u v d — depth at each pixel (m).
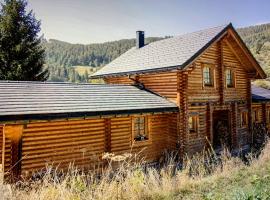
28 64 24.88
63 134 11.99
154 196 7.49
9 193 6.43
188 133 15.67
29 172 11.02
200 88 16.61
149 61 17.47
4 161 10.45
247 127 20.45
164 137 15.79
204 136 17.00
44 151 11.47
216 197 7.23
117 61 21.42
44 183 7.68
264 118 22.92
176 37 20.36
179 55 15.88
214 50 17.70
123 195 7.11
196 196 7.59
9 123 9.62
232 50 19.08
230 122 18.75
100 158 13.08
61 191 6.51
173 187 7.99
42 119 10.34
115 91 15.50
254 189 6.79
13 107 10.33
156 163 15.16
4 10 25.22
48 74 27.05
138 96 15.45
